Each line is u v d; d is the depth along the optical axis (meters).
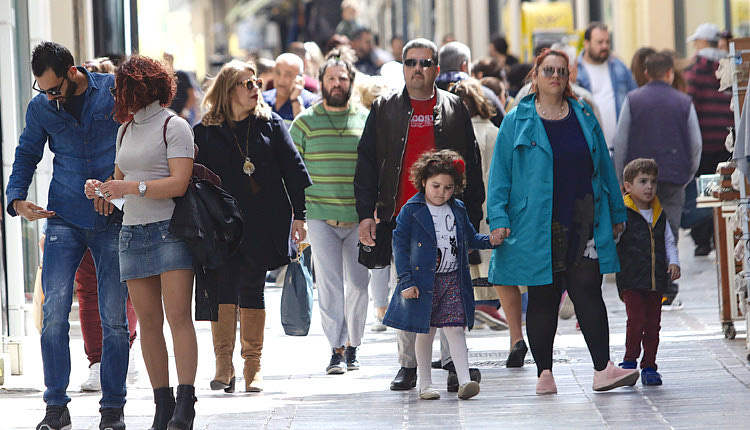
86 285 23.62
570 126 21.72
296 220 24.34
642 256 22.28
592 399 21.22
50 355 19.59
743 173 22.14
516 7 78.75
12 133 27.33
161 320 18.92
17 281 28.11
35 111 19.97
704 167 40.75
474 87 28.58
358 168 23.67
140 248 18.48
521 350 25.23
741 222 24.05
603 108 39.16
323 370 26.16
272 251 23.56
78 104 19.94
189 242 18.25
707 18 55.88
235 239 19.11
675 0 60.31
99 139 19.89
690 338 27.91
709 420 18.98
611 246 21.55
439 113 23.30
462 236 21.70
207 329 33.44
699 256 46.06
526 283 21.38
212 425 19.84
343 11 71.56
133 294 18.78
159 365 18.89
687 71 40.78
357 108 26.17
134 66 18.52
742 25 50.88
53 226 19.86
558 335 29.67
